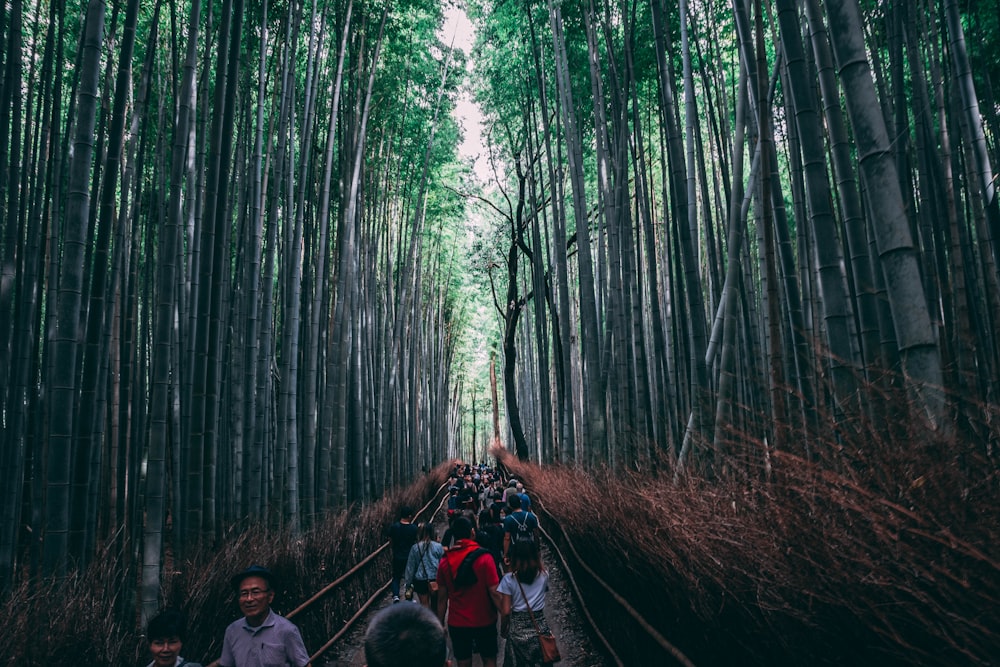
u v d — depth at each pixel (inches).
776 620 75.8
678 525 110.9
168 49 320.5
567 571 264.1
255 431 249.9
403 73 440.1
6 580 176.7
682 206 220.5
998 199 174.7
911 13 194.2
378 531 301.7
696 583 99.0
